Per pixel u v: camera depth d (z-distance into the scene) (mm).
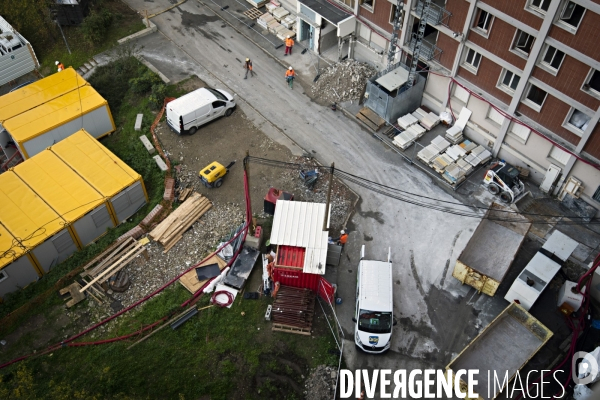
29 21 46469
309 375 28219
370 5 40781
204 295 31047
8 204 32531
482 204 35656
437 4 35906
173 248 33156
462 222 34750
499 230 32688
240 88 43000
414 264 32875
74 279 31938
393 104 38562
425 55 37844
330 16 42094
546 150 34562
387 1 38531
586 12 28109
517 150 36375
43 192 33219
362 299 29156
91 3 48250
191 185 36688
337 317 30516
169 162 37812
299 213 31734
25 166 34562
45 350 28953
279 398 27359
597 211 33969
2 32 44656
